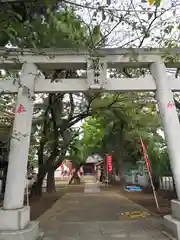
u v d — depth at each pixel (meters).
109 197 18.19
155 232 7.46
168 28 8.03
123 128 19.30
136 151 23.72
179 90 7.91
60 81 7.73
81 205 14.12
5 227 6.28
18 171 6.86
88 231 7.79
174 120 7.54
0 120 12.60
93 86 7.51
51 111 14.48
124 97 13.31
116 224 8.70
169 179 18.11
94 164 60.47
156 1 7.23
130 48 7.86
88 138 29.67
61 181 45.09
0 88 7.50
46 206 13.82
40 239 6.91
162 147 19.03
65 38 8.03
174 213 7.07
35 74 7.63
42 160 16.11
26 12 6.15
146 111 16.92
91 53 7.70
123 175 28.02
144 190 22.09
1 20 5.78
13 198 6.66
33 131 16.20
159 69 7.88
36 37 7.25
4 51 7.39
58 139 15.51
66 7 7.49
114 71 10.60
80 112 14.93
